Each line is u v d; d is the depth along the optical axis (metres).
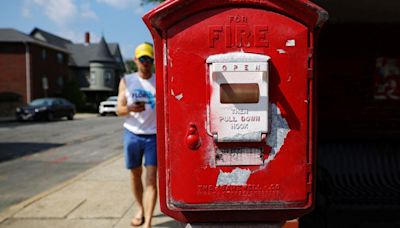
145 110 3.67
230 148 2.24
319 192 3.62
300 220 3.51
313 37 2.25
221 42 2.19
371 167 4.12
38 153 9.84
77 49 48.03
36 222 3.99
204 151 2.24
